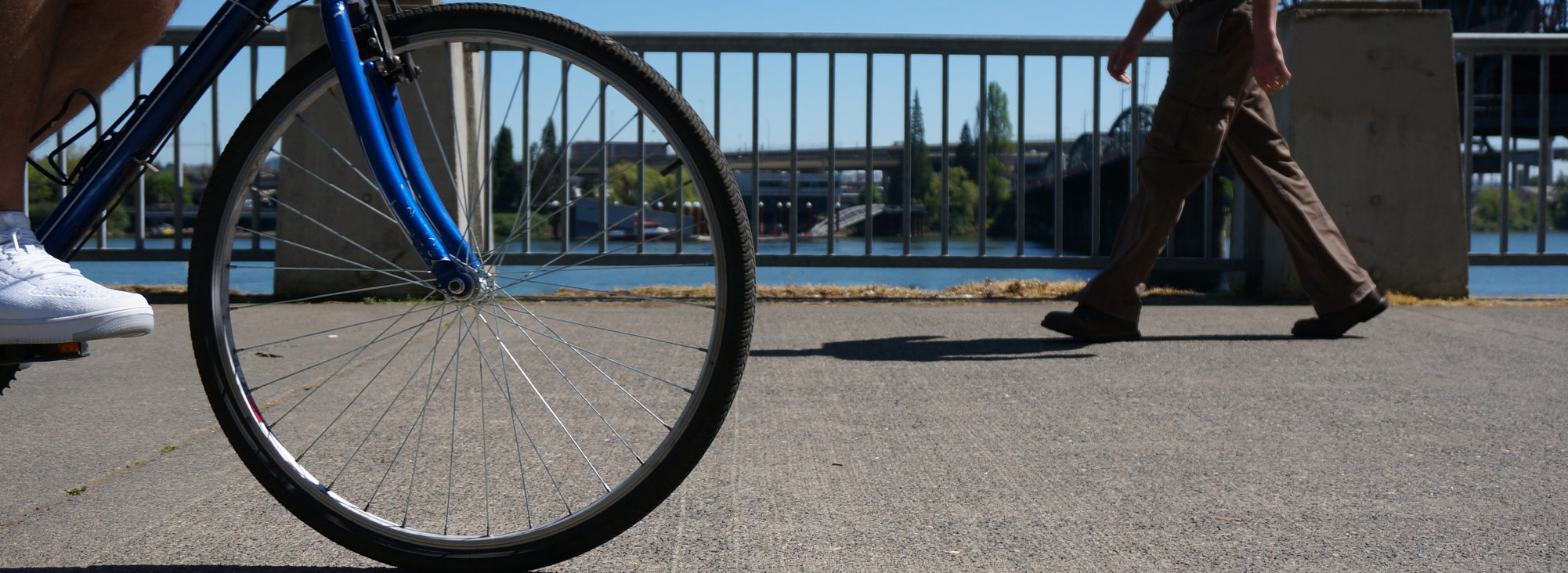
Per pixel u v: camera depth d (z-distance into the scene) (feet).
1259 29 9.62
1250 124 10.87
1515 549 4.62
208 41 4.46
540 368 8.98
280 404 7.58
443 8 4.36
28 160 4.35
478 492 5.50
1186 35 10.18
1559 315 12.56
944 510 5.19
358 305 13.03
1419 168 14.39
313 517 4.46
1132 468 5.97
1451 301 14.12
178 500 5.35
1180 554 4.57
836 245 15.70
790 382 8.52
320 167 13.65
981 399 7.88
